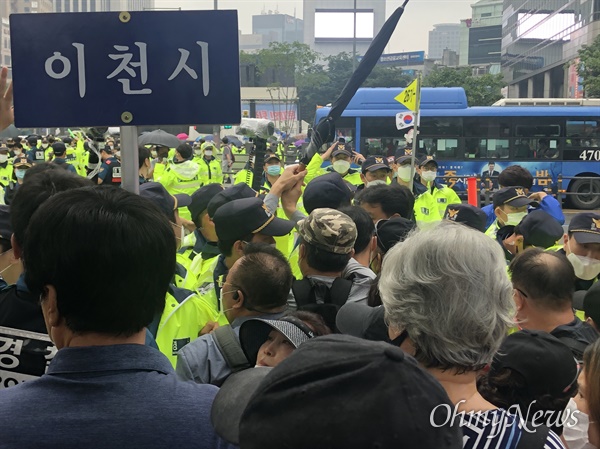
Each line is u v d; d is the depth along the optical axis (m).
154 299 1.59
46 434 1.42
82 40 2.60
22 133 30.55
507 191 5.02
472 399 1.63
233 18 2.61
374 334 2.12
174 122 2.64
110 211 1.56
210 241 4.21
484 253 1.64
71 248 1.51
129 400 1.48
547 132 19.75
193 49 2.61
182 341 3.07
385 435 1.05
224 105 2.63
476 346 1.59
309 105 42.69
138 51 2.61
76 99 2.61
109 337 1.56
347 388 1.08
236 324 2.73
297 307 3.02
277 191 3.83
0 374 2.31
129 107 2.62
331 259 2.98
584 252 3.62
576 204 19.86
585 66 36.34
